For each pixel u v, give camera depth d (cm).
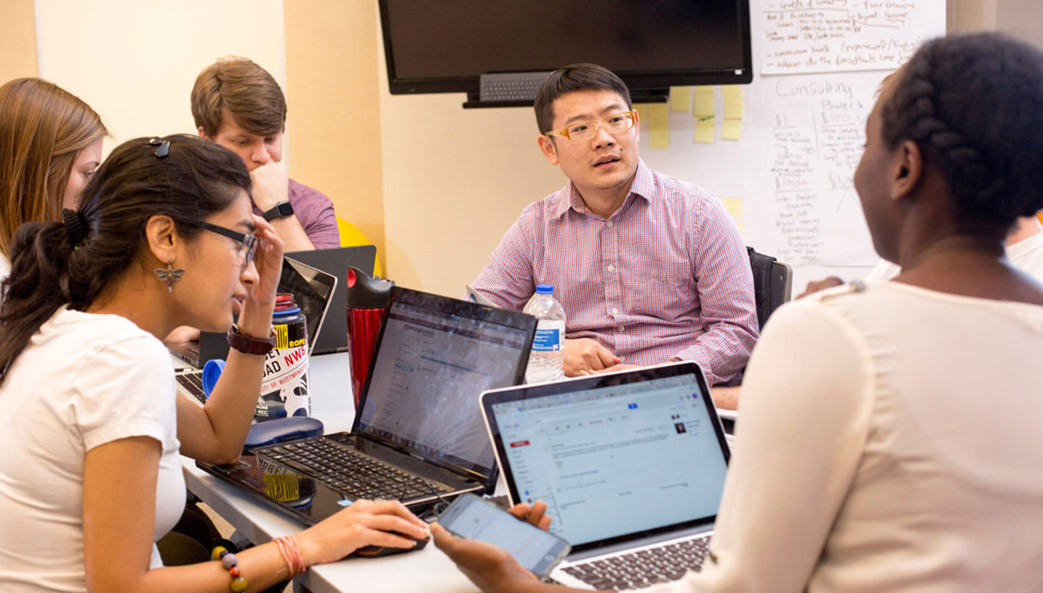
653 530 118
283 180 279
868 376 73
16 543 116
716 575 79
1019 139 74
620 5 365
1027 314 76
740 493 78
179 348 229
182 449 148
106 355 116
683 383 130
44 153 190
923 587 72
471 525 109
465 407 142
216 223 128
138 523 113
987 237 79
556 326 199
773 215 380
